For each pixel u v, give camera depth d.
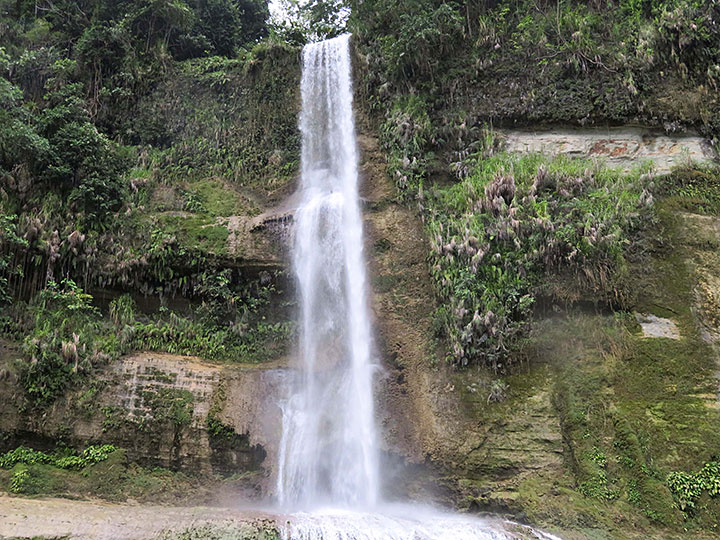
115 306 10.67
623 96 11.94
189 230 11.59
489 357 9.16
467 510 7.97
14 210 10.70
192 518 6.79
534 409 8.64
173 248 11.12
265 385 9.92
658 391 8.38
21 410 8.55
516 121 12.59
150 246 11.03
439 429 8.80
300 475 8.94
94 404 8.93
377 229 11.79
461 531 6.75
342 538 6.41
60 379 8.96
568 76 12.54
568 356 9.02
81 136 11.74
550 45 12.79
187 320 10.91
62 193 11.33
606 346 8.95
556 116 12.28
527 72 12.81
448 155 12.50
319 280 11.62
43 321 9.73
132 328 10.15
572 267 9.62
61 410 8.76
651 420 8.09
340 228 12.16
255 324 11.20
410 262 11.12
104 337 9.93
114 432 8.78
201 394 9.43
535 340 9.23
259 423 9.31
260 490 8.70
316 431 9.44
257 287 11.40
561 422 8.45
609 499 7.52
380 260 11.39
